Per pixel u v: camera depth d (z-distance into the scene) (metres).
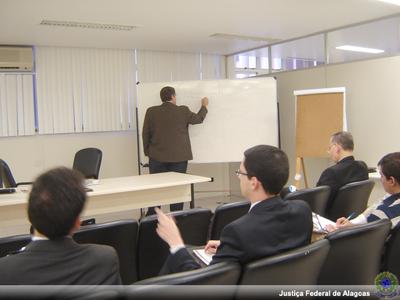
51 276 1.15
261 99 5.67
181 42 5.80
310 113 5.13
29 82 5.62
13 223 3.06
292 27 5.07
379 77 4.80
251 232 1.46
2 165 3.63
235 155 5.66
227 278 1.26
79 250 1.22
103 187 3.44
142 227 2.24
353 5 4.16
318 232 2.12
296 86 5.92
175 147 4.89
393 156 2.18
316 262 1.50
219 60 6.97
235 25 4.86
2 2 3.69
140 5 3.91
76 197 1.21
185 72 6.69
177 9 4.09
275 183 1.57
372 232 1.73
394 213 2.14
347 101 5.18
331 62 5.40
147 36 5.32
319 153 5.01
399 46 4.61
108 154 6.20
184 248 1.57
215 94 5.68
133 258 2.27
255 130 5.67
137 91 5.80
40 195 1.18
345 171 3.19
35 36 5.10
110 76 6.13
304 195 2.74
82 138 6.01
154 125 4.91
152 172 5.00
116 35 5.20
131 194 3.53
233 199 6.77
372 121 4.91
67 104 5.86
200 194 6.91
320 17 4.62
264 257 1.45
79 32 4.96
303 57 5.85
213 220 2.51
